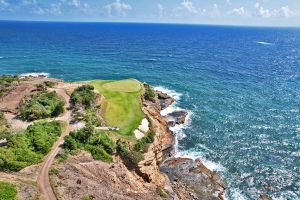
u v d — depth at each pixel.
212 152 63.91
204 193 51.41
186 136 70.06
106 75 120.88
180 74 126.31
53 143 50.69
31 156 45.22
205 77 122.44
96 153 50.31
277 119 80.62
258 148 66.06
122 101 72.69
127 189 45.94
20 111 63.91
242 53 197.38
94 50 190.38
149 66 141.62
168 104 87.44
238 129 74.44
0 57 149.75
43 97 68.19
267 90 105.81
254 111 85.69
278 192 52.75
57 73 121.88
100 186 43.19
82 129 53.47
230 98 96.25
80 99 66.81
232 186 53.78
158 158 59.25
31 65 133.50
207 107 87.81
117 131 59.75
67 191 39.56
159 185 52.06
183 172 56.59
